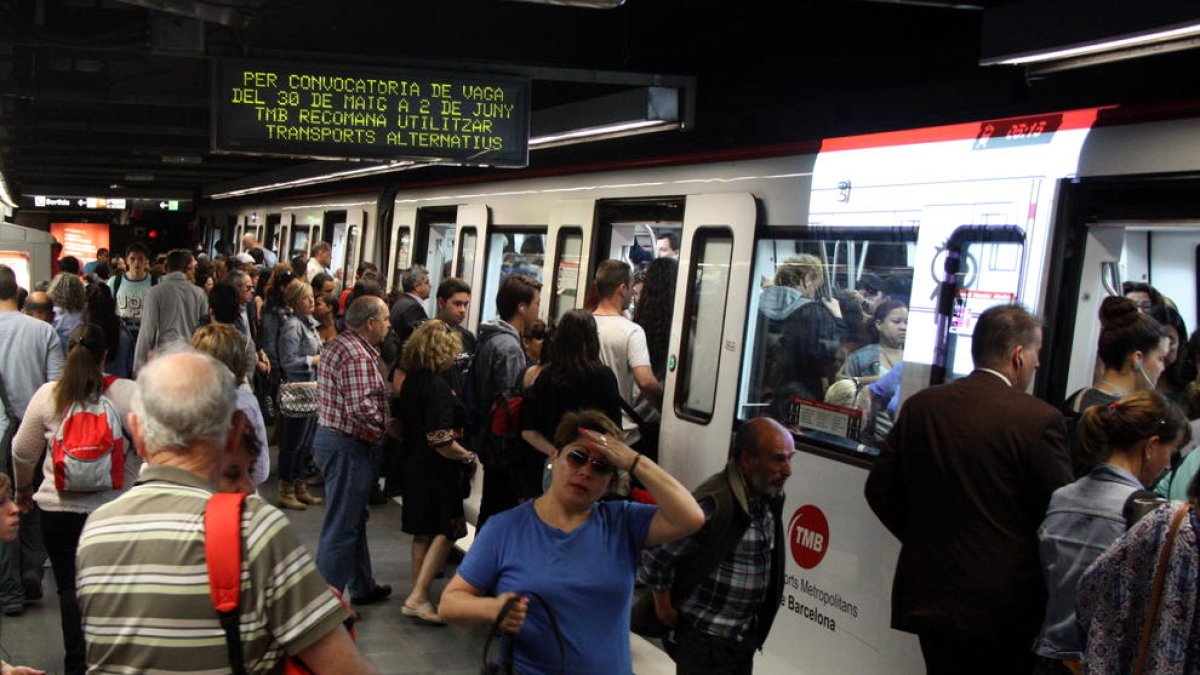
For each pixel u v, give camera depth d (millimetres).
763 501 3986
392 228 13477
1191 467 3691
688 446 6527
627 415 6508
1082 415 3732
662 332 7285
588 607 3156
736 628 3990
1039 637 3414
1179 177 3879
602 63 10742
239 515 2332
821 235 5551
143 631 2285
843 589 5141
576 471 3197
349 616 2564
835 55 8250
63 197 29797
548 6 8836
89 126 16047
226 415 2457
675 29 9211
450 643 6164
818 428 5461
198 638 2293
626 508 3299
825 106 8047
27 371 6496
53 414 5117
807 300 5641
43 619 6430
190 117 16422
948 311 4684
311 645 2367
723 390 6191
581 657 3143
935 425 3850
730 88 9516
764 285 6000
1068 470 3668
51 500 5078
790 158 5871
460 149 7426
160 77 14188
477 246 10266
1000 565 3660
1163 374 4672
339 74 7270
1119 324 3900
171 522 2328
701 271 6672
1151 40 4031
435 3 9242
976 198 4605
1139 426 3283
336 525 6301
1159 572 2887
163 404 2391
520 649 3162
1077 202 4246
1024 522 3689
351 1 9188
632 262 7938
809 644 5320
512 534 3232
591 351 5461
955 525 3754
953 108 6840
